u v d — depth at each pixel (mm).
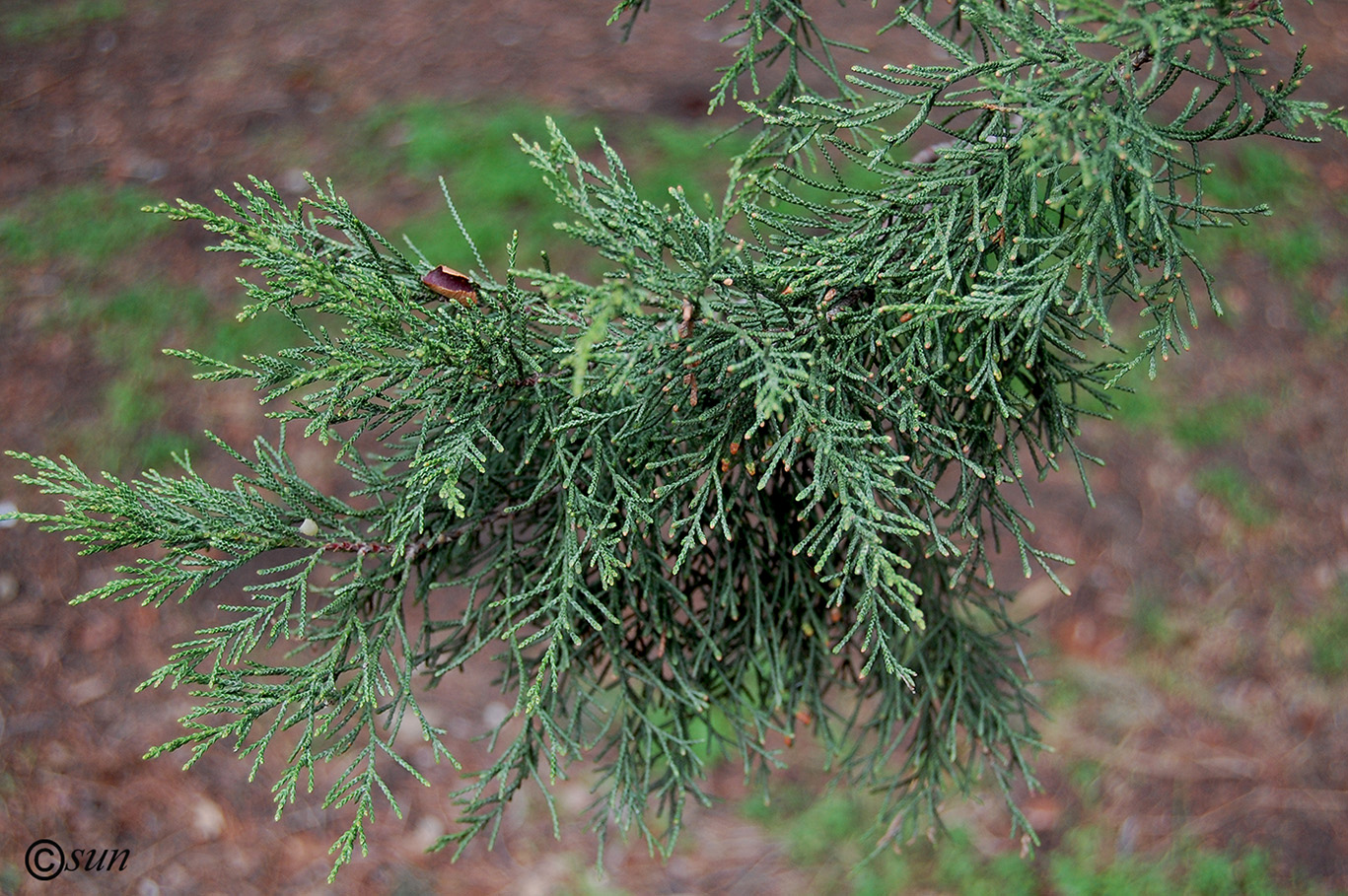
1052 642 4934
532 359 1511
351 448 1623
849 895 4223
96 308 5746
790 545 1803
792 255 1452
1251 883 4129
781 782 4648
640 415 1464
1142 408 5578
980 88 1293
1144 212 1269
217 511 1545
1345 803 4367
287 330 5633
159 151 6781
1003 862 4273
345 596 1588
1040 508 5328
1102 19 1222
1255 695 4734
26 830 4133
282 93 7285
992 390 1511
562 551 1533
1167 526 5238
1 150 6738
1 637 4664
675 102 6902
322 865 4254
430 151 6512
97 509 1432
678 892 4289
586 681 1769
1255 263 6160
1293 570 5098
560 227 1303
